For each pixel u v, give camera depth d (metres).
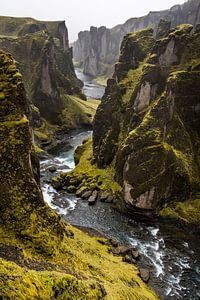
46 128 147.12
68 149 126.94
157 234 64.25
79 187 84.75
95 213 71.88
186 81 80.00
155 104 79.31
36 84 157.75
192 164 78.06
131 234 63.69
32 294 25.66
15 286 25.11
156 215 71.19
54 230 41.00
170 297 46.19
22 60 171.62
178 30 90.00
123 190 77.06
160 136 75.25
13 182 38.78
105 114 99.12
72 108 170.12
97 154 96.00
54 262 36.62
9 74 42.09
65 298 28.58
